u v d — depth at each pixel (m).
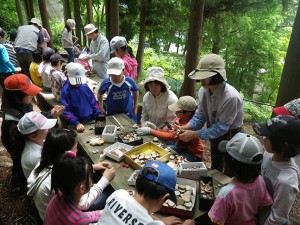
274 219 1.71
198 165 2.35
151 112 3.50
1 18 14.79
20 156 2.51
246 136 1.73
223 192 1.72
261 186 1.73
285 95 3.59
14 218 2.66
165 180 1.39
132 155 2.51
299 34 3.35
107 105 3.79
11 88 2.74
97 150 2.67
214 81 2.42
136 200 1.41
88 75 5.46
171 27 9.60
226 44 11.06
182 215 1.87
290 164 1.75
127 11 9.95
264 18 9.73
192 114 3.15
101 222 1.39
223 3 7.55
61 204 1.67
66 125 3.46
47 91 4.56
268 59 11.64
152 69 3.26
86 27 5.26
